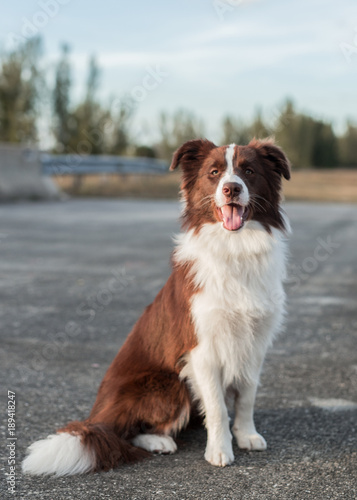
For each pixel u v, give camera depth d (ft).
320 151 94.99
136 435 11.59
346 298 22.67
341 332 18.34
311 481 9.66
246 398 11.61
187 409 11.71
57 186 63.87
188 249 11.94
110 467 10.31
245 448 11.10
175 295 11.63
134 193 69.67
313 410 12.71
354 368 15.23
